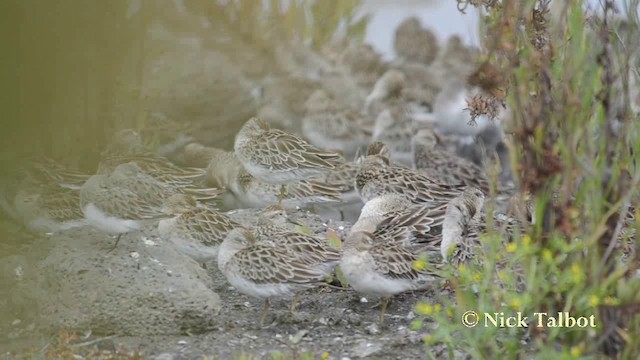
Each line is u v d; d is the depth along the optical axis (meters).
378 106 24.19
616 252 11.06
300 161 17.36
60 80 10.23
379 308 14.38
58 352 12.48
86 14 10.93
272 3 27.98
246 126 17.80
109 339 12.91
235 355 12.18
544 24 11.45
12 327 13.35
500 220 15.04
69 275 13.50
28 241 15.85
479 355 11.03
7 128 9.91
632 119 11.20
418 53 28.25
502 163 21.91
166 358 12.53
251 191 18.38
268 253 13.58
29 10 9.82
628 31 11.18
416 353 12.68
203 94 22.95
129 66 14.93
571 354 10.53
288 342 13.12
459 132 23.09
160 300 13.31
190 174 18.50
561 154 10.99
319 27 29.28
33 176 15.57
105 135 16.06
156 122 21.22
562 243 10.56
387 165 18.55
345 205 18.80
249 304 14.56
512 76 11.02
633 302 10.62
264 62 25.64
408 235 14.91
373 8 31.58
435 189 17.67
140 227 14.40
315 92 23.44
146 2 15.20
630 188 10.85
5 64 9.80
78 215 15.23
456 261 13.95
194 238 14.74
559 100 10.80
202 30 24.33
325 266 14.04
